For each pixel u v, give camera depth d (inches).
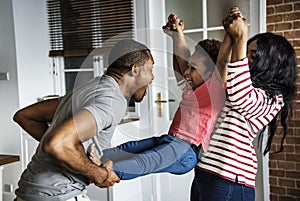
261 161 115.0
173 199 118.7
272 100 54.5
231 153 54.4
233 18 46.6
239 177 54.6
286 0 107.9
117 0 138.6
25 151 140.3
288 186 112.1
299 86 107.5
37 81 148.2
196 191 61.8
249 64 54.8
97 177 39.8
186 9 126.3
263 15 112.8
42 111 55.5
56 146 37.3
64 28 149.7
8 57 140.4
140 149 44.1
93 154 40.2
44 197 48.3
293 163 110.3
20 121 56.1
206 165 56.6
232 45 48.4
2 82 142.6
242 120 54.1
